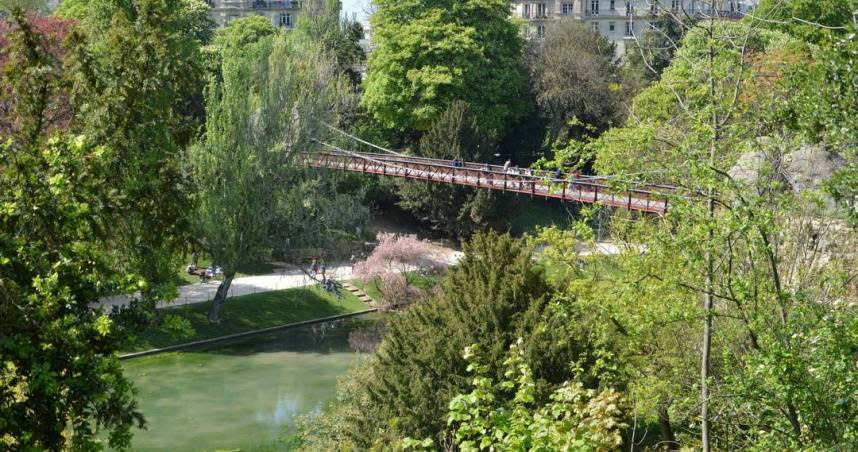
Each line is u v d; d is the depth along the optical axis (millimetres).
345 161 66875
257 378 46500
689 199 17766
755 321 16406
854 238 20250
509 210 71375
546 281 29219
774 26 46562
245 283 61781
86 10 63031
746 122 17500
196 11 92875
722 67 17688
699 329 22406
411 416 26047
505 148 85875
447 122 71438
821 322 15445
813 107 14812
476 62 77812
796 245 20234
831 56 14633
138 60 26359
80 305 17453
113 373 17031
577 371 23812
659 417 24422
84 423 16703
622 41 116375
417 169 66125
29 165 17719
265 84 55219
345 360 50031
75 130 24641
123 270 26359
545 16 117188
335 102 67312
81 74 24734
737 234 16797
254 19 90688
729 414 19953
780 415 16656
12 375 15961
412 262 62000
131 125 25438
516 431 12875
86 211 17688
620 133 19781
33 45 23906
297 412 41094
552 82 82375
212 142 53000
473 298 29312
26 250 16469
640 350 24344
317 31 87438
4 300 15094
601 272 27328
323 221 60500
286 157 55094
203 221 52875
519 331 26969
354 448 28188
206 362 49125
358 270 62094
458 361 27297
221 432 38281
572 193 49062
